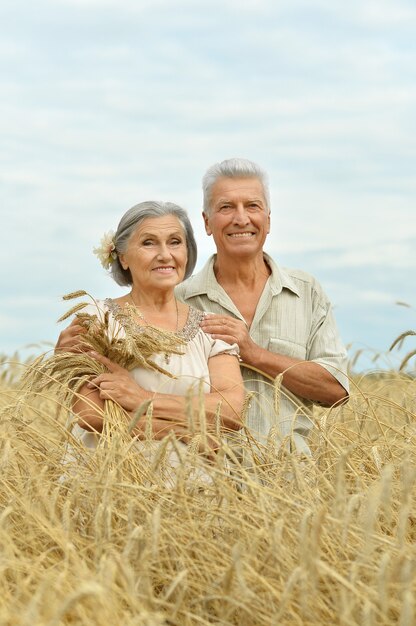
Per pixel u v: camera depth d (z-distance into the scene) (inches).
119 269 207.6
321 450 185.6
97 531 138.6
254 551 135.7
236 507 148.9
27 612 110.7
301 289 235.5
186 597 135.9
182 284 233.1
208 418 190.1
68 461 175.5
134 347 189.2
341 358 230.2
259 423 218.8
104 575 122.8
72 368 195.8
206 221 233.3
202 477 177.0
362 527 141.7
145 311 202.8
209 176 228.1
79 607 115.3
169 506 152.6
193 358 199.9
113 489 146.6
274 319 229.0
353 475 173.8
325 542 140.8
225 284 231.8
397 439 201.3
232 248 224.7
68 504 145.9
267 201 228.4
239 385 198.8
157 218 200.1
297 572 120.0
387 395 252.4
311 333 233.3
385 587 117.7
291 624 124.4
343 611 120.1
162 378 196.4
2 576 129.1
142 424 185.2
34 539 149.6
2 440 173.5
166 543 143.9
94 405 185.2
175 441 150.6
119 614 121.3
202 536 144.7
